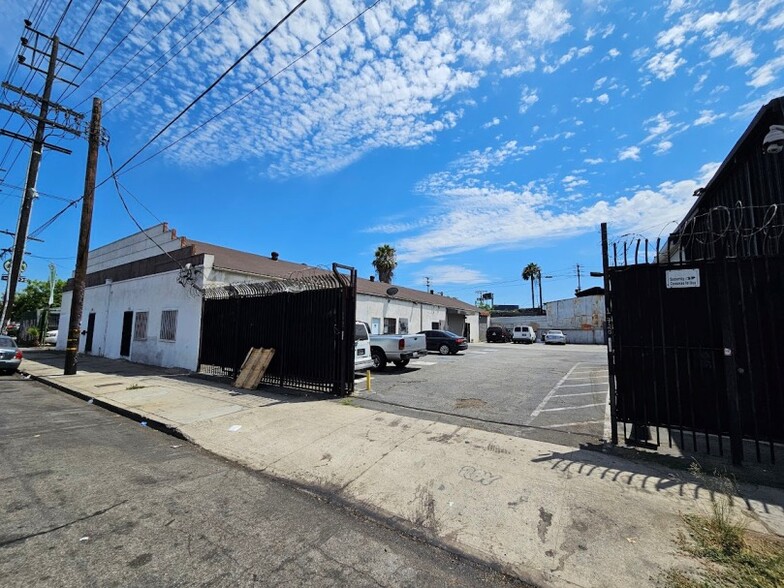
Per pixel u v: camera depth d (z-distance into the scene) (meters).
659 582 2.79
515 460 5.10
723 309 4.92
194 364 14.12
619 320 5.61
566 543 3.29
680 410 5.21
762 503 3.87
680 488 4.21
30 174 19.94
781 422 4.69
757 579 2.76
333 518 3.82
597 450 5.43
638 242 5.49
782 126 5.64
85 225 14.37
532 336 40.16
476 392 9.91
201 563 3.01
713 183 9.09
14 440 6.18
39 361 18.83
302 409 8.03
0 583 2.71
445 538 3.44
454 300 44.47
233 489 4.47
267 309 11.37
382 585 2.80
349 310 9.65
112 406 8.72
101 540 3.30
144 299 17.92
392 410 7.94
